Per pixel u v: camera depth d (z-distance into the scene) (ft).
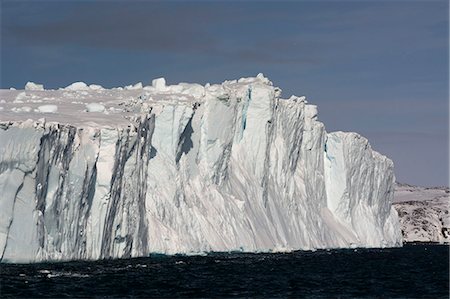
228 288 586.04
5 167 623.77
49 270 622.54
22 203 634.43
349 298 551.59
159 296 528.22
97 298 505.66
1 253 624.59
